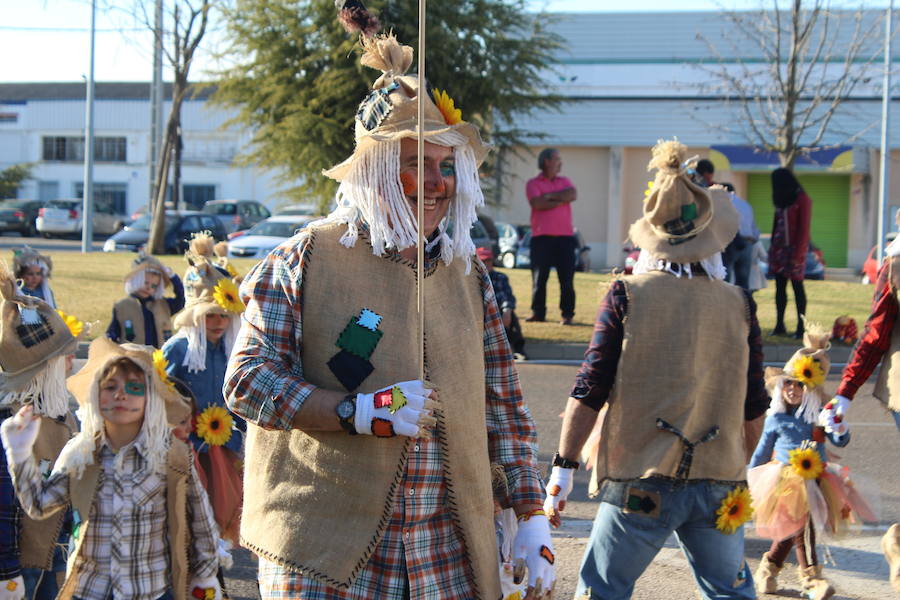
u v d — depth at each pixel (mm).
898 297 5816
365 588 3123
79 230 49812
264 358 3139
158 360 4953
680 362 4613
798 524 6227
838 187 42719
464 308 3404
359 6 3443
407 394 2979
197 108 62969
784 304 15820
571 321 16500
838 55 39281
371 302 3211
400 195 3266
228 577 6684
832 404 6137
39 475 4828
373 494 3088
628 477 4582
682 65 42312
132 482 4789
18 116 65812
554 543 7281
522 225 40281
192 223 37062
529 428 3594
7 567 4977
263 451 3207
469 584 3266
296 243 3250
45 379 5402
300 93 29703
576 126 43906
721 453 4605
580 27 43594
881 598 6367
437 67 30312
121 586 4723
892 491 8578
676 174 4766
